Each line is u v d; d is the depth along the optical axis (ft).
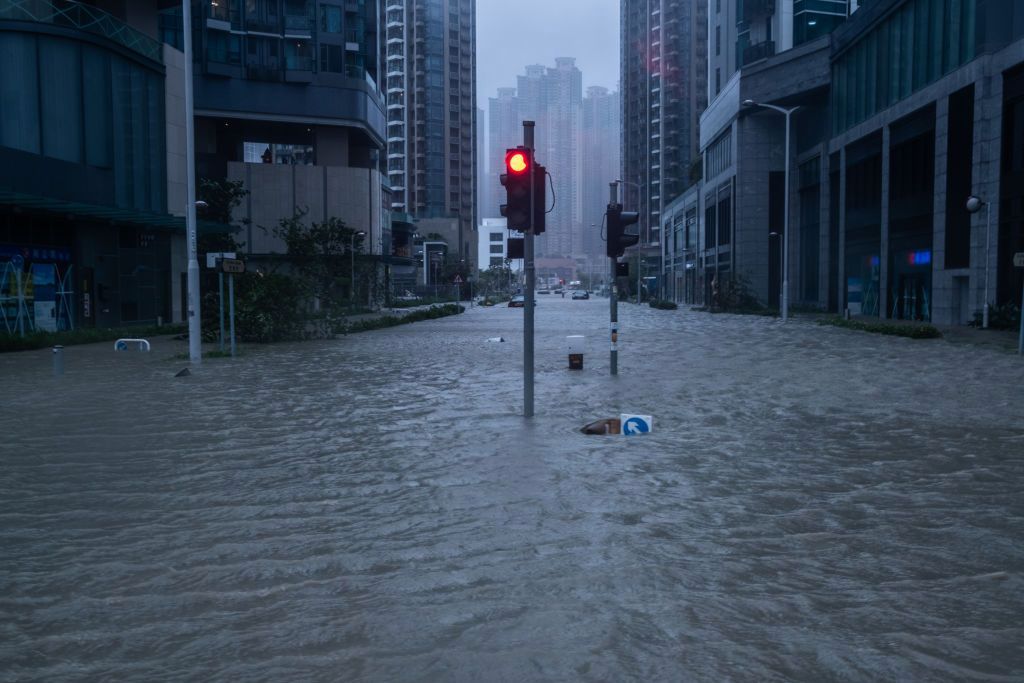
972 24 123.85
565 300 396.37
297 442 32.53
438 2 556.51
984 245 121.29
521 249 38.55
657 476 26.13
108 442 32.63
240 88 241.14
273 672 12.56
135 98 124.98
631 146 617.62
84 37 111.96
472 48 590.14
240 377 57.52
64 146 110.32
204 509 22.43
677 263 364.99
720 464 27.99
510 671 12.52
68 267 112.88
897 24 152.15
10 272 101.40
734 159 234.99
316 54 248.52
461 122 579.48
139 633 14.10
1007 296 116.57
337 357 75.05
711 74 295.69
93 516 21.77
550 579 16.61
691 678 12.24
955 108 128.88
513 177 37.50
